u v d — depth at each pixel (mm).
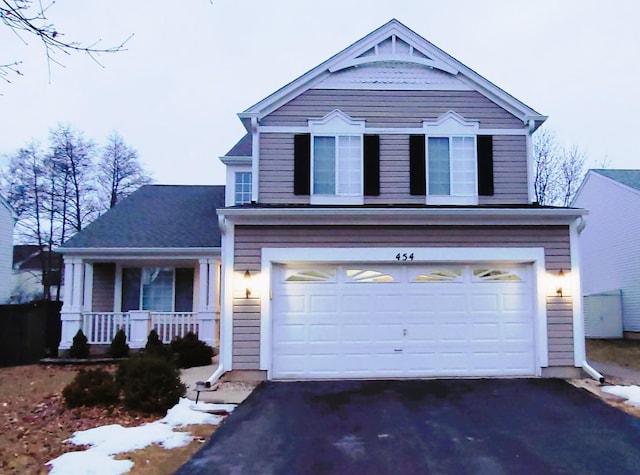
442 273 10883
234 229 10680
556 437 6648
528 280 10914
